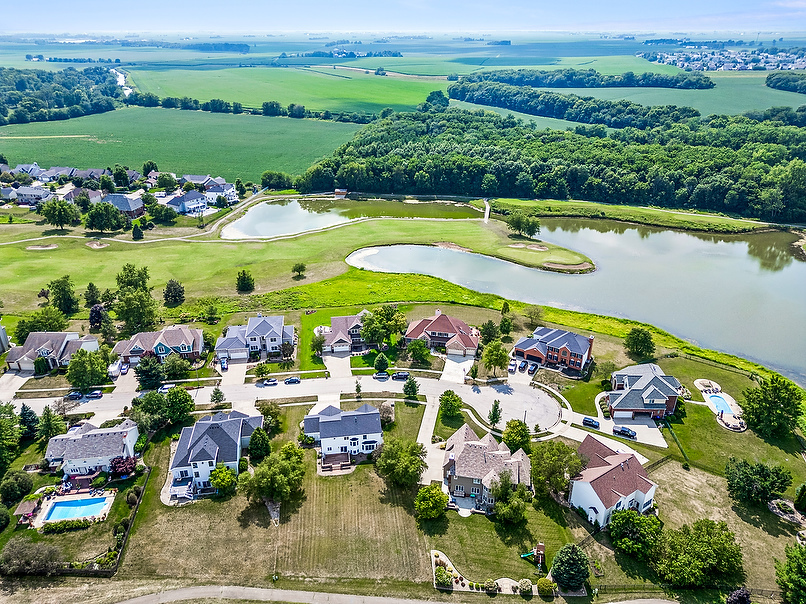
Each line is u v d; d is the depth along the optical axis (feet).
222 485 322.34
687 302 577.84
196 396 413.59
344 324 491.72
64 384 426.92
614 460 325.83
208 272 629.10
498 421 387.55
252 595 267.80
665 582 278.05
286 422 387.96
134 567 280.51
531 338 474.90
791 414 377.71
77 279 603.26
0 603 261.03
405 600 267.18
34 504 313.73
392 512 316.40
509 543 298.76
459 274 640.99
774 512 320.09
